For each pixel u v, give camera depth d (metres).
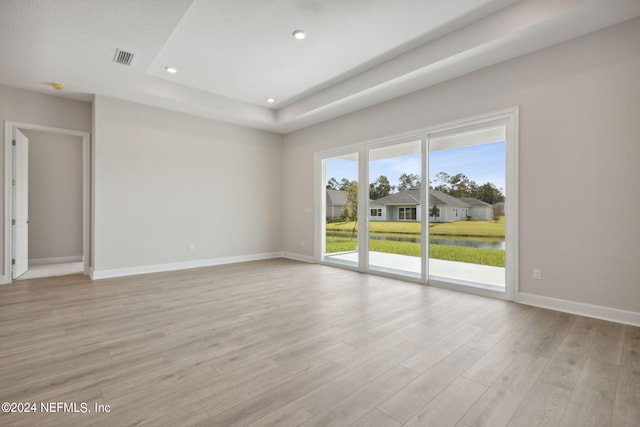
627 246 2.77
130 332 2.58
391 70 3.95
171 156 5.23
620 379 1.87
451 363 2.07
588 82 2.96
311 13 3.02
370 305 3.33
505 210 3.53
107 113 4.60
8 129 4.24
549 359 2.12
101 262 4.57
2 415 1.53
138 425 1.46
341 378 1.88
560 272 3.15
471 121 3.77
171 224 5.26
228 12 2.99
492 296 3.63
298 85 4.80
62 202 6.12
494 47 3.19
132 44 3.20
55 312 3.07
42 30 2.92
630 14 2.68
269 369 1.99
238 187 6.11
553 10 2.69
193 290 3.93
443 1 2.86
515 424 1.48
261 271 5.18
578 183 3.03
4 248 4.26
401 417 1.52
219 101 5.23
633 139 2.74
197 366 2.03
